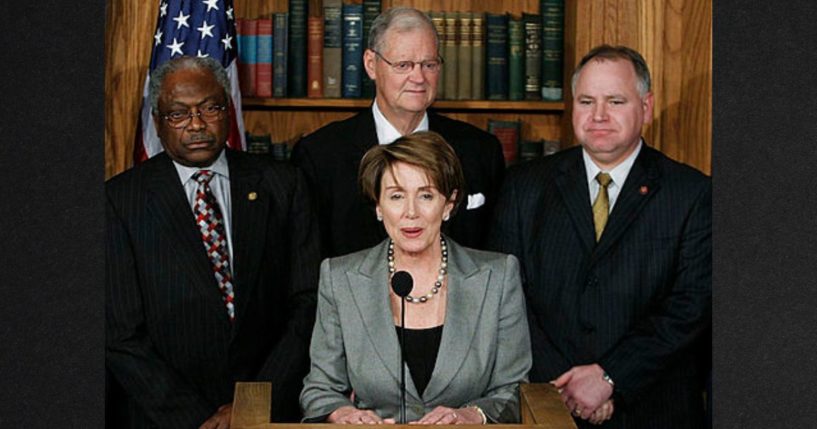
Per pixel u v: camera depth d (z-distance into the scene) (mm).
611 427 4039
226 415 3924
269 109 5203
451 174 3350
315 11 5246
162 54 4625
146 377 3930
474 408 3182
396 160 3324
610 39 5105
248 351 4047
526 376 3387
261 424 2883
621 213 4066
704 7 5004
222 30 4680
